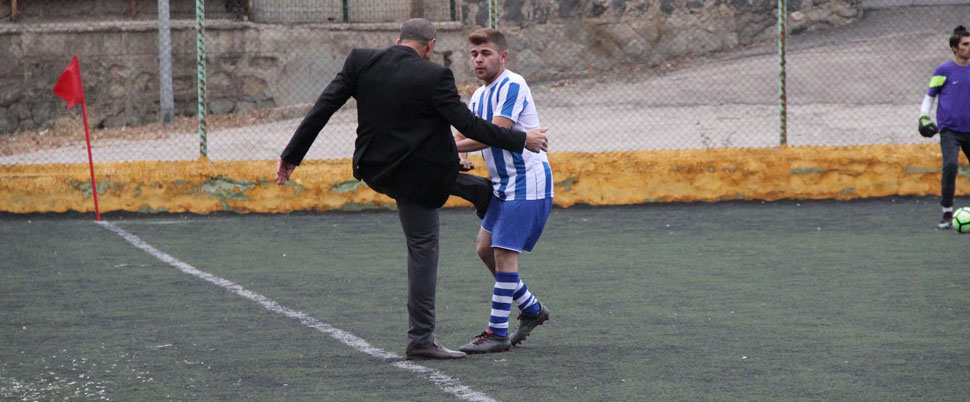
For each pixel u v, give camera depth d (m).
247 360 21.55
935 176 48.31
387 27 83.44
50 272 33.47
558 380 19.52
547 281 30.83
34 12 81.94
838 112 64.75
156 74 80.56
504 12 83.19
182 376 20.27
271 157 61.91
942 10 81.88
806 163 48.59
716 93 71.62
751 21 84.19
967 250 34.75
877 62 74.00
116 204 48.56
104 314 26.70
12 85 79.44
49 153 66.44
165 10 77.38
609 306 26.97
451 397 18.39
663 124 64.88
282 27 81.75
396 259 35.50
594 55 83.50
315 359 21.56
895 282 29.44
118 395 18.94
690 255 35.09
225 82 81.19
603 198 48.84
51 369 20.94
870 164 48.47
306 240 40.28
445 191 20.84
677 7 83.50
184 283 31.27
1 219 47.31
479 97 22.39
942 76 38.81
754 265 32.84
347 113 74.12
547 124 67.00
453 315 26.25
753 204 48.12
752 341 22.58
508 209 21.98
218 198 48.62
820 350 21.62
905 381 19.03
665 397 18.20
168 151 64.56
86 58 80.12
